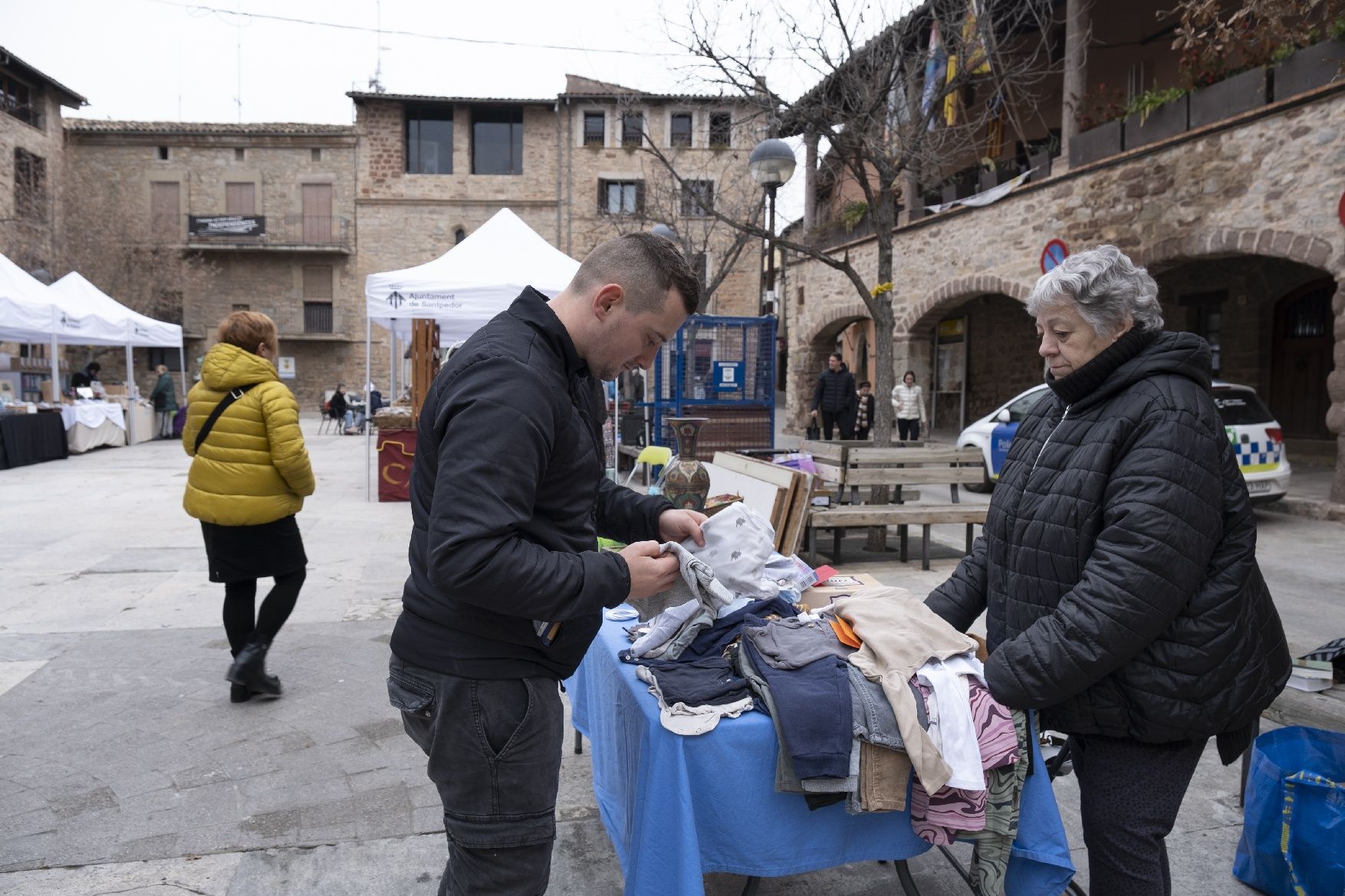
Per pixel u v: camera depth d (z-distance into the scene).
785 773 1.75
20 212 24.97
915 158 7.72
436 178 27.70
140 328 15.97
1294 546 7.05
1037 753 1.96
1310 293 12.62
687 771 1.76
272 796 2.80
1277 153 8.61
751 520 2.03
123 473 11.69
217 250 28.52
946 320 19.17
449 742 1.46
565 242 27.22
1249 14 6.99
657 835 1.78
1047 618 1.61
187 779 2.91
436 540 1.27
